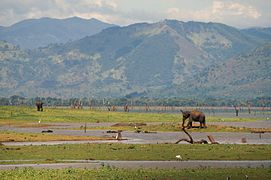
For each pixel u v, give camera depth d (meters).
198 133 146.38
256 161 76.88
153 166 70.44
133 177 58.03
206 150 89.56
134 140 119.62
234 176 59.50
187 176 59.16
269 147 95.31
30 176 58.09
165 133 145.00
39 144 105.12
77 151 88.38
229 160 78.12
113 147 94.81
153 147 94.62
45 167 69.12
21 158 80.06
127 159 79.19
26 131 148.25
